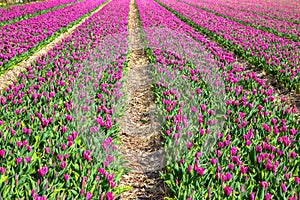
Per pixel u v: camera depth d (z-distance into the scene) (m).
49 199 3.61
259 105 6.09
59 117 5.60
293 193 3.74
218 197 3.68
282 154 4.53
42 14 22.61
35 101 6.21
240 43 12.73
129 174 5.02
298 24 19.95
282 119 5.48
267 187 3.85
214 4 35.09
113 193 4.02
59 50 11.11
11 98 6.22
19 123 5.12
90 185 3.88
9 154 4.38
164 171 4.81
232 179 3.95
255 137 5.10
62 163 4.08
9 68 9.32
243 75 8.82
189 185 3.83
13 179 3.77
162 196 4.47
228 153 4.65
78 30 15.66
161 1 37.34
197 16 22.83
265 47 11.66
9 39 12.30
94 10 29.11
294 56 10.69
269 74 9.82
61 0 37.09
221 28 16.98
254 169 4.30
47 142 4.81
